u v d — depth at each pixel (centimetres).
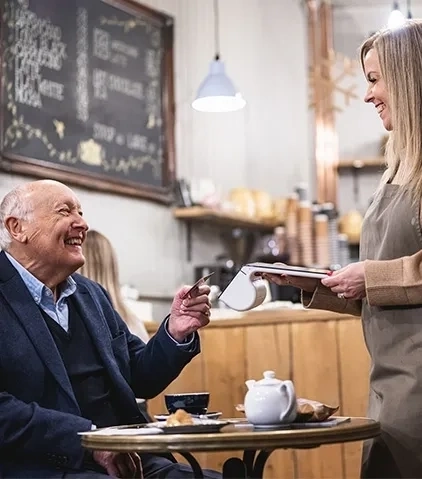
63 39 485
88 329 263
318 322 352
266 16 688
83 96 495
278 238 591
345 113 694
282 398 200
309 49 669
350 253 653
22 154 446
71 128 484
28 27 459
